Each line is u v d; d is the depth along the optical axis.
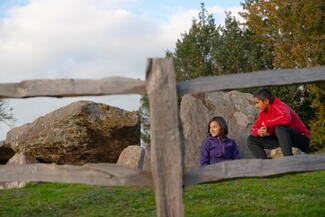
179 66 25.77
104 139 11.45
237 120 9.87
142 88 3.76
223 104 10.09
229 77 3.78
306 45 19.69
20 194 7.29
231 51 23.83
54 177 3.81
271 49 23.64
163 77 3.71
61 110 11.52
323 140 19.73
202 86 3.77
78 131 11.03
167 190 3.64
